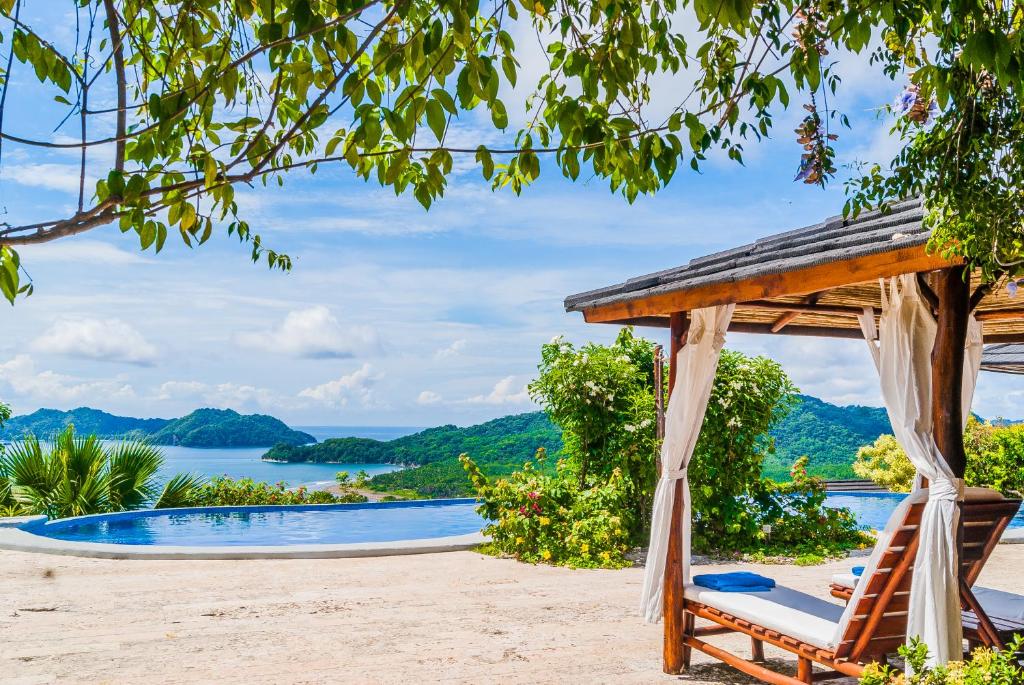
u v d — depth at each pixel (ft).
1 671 16.76
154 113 6.12
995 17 8.50
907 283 13.29
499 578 26.71
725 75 8.28
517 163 8.68
